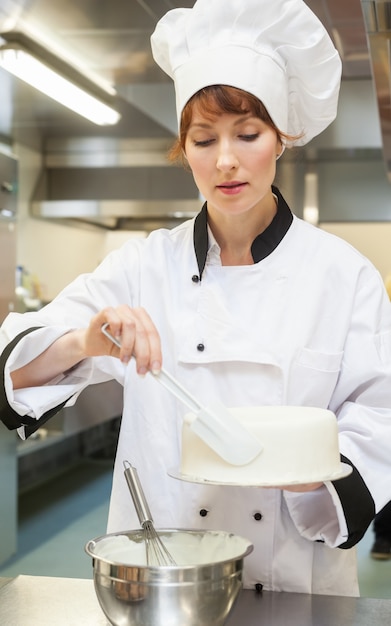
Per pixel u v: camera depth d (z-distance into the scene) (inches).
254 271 57.3
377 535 168.1
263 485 41.9
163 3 90.4
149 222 288.0
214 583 41.0
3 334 55.9
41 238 245.1
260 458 43.9
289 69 55.3
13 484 162.7
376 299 57.6
